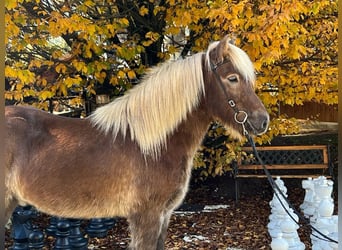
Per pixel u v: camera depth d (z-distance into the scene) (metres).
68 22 3.78
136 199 2.51
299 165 5.96
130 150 2.53
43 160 2.54
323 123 7.34
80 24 3.83
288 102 4.44
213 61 2.59
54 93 4.25
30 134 2.60
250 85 2.58
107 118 2.63
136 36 4.72
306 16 4.46
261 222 5.05
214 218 5.27
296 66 4.43
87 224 4.78
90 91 4.49
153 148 2.53
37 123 2.65
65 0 4.18
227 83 2.55
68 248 3.36
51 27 3.80
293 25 3.77
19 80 4.18
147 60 5.08
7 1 3.47
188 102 2.60
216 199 6.30
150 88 2.62
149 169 2.51
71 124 2.68
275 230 3.09
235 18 3.54
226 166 5.97
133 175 2.50
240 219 5.21
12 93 4.04
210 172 5.74
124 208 2.54
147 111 2.57
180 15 4.24
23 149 2.57
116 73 4.51
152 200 2.52
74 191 2.52
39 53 4.59
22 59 4.55
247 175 5.98
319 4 3.74
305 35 4.16
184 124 2.62
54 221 3.52
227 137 5.36
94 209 2.55
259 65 3.53
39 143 2.58
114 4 4.61
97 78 4.36
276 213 3.18
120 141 2.56
